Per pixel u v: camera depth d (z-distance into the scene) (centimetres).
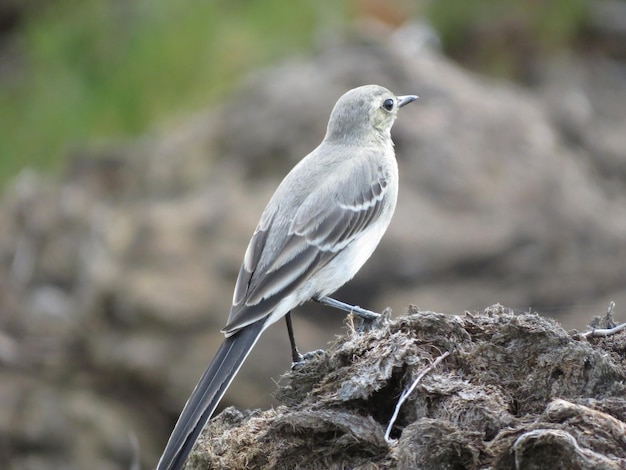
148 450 1480
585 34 2444
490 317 741
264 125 1708
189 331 1518
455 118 1708
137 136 2164
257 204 1611
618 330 726
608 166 1958
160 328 1525
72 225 1830
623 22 2458
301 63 1833
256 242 888
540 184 1645
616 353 712
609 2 2508
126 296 1545
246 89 1794
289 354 1452
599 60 2397
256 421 728
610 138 2034
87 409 1496
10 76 2448
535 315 706
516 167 1666
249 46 2211
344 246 918
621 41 2436
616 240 1595
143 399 1516
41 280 1777
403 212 1574
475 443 612
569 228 1602
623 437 600
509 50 2339
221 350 795
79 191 1878
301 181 935
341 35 1897
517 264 1552
